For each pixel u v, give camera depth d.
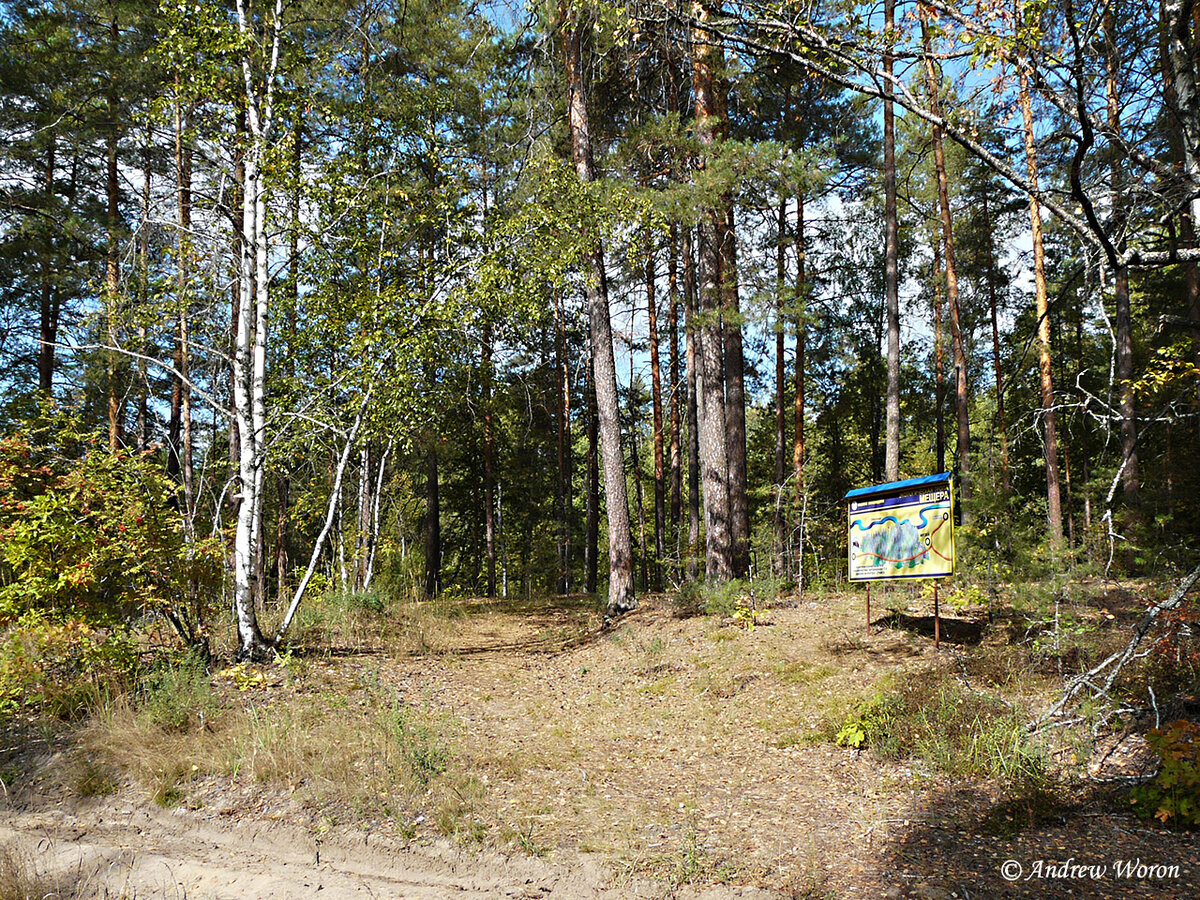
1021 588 8.97
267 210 10.91
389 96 13.28
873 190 19.31
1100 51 4.49
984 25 4.10
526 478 31.16
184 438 15.53
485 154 17.31
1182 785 5.03
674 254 19.25
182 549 9.35
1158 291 17.61
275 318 12.27
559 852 5.38
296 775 6.50
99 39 15.98
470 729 8.46
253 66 11.45
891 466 14.05
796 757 7.16
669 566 18.72
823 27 4.42
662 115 15.34
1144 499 14.67
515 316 12.53
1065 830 5.09
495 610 19.41
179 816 6.08
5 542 8.24
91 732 7.33
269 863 5.38
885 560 10.28
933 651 9.34
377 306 11.20
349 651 11.73
